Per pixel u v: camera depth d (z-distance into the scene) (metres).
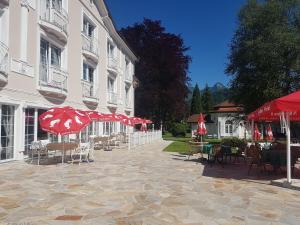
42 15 16.20
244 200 7.99
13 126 14.10
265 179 10.98
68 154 17.50
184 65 44.28
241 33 26.38
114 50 29.19
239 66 26.56
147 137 30.45
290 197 8.36
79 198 7.99
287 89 25.08
